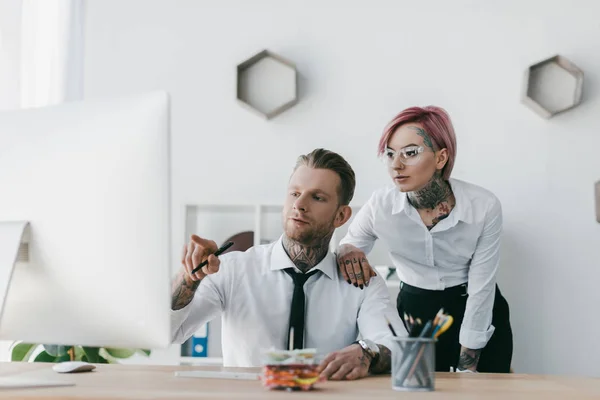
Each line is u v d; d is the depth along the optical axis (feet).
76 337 4.09
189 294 5.19
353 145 11.21
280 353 3.87
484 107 11.07
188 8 11.62
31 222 4.09
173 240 11.21
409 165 8.80
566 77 10.92
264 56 11.37
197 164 11.43
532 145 10.96
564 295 10.77
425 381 3.92
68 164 4.03
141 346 3.99
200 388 3.91
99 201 3.96
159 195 3.89
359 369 4.47
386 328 5.35
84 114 4.06
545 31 11.07
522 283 10.84
